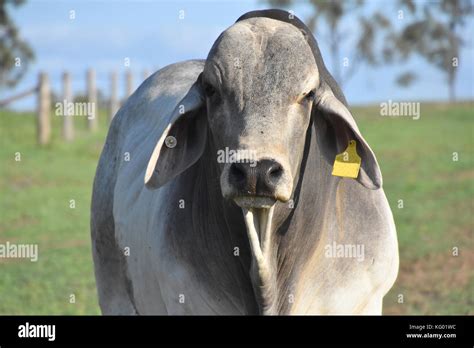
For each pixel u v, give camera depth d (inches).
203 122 242.2
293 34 229.5
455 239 567.2
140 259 284.7
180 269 254.7
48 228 647.8
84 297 462.6
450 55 2413.9
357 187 256.1
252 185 208.8
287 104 222.8
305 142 234.8
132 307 317.4
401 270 500.1
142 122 318.3
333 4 2288.4
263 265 226.7
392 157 978.7
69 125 1099.3
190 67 328.2
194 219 251.6
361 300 251.3
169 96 311.1
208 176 243.3
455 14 2464.3
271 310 238.8
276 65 224.2
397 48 2380.7
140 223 283.3
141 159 298.7
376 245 253.3
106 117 1268.5
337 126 236.8
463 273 489.7
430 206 681.6
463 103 1824.6
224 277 246.8
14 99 1072.8
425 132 1242.6
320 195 244.8
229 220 237.6
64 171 912.3
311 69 227.0
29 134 1130.0
